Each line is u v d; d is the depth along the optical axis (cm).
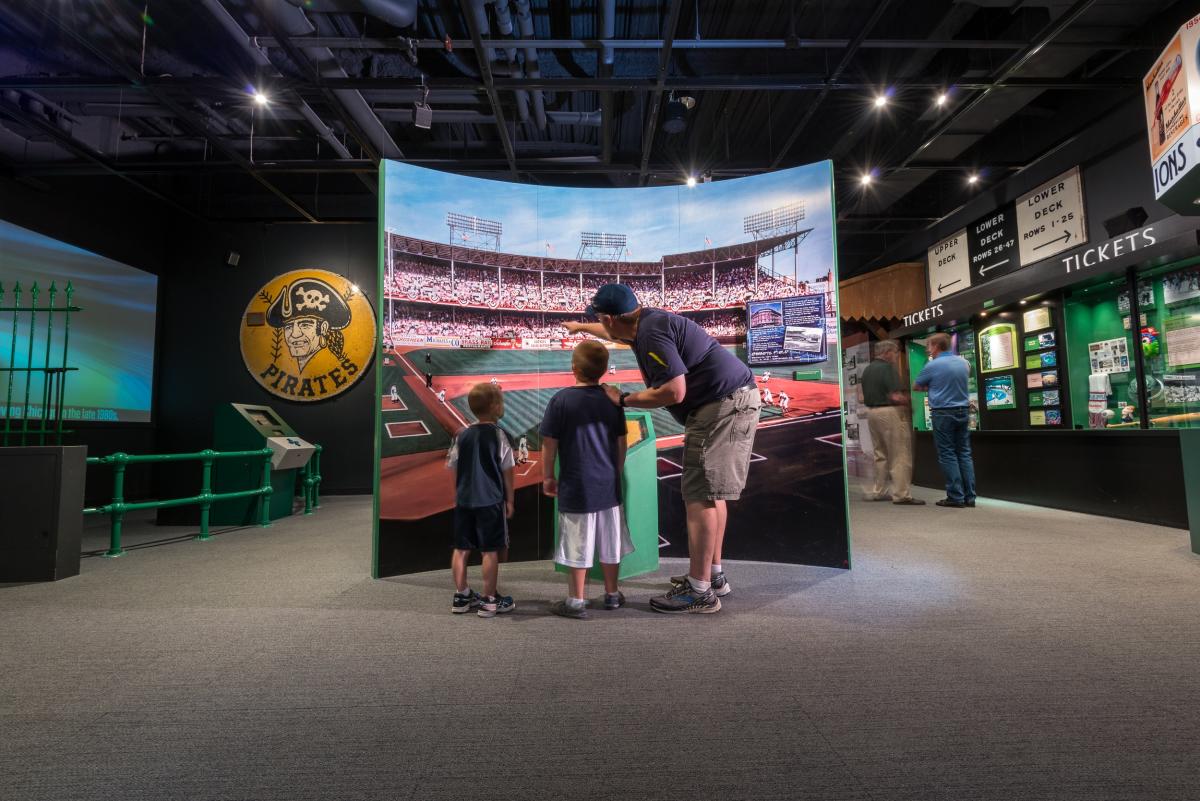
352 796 114
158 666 187
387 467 324
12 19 488
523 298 364
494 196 362
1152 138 392
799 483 330
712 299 359
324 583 304
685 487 246
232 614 246
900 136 698
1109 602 242
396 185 336
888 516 505
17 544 312
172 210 851
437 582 306
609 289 253
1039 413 635
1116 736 134
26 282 625
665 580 302
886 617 228
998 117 627
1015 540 384
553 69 651
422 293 340
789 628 217
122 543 441
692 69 657
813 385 328
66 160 641
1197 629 207
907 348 841
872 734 137
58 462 319
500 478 247
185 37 513
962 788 114
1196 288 482
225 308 851
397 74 620
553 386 368
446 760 128
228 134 705
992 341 699
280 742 137
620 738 137
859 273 1088
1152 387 528
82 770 125
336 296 865
